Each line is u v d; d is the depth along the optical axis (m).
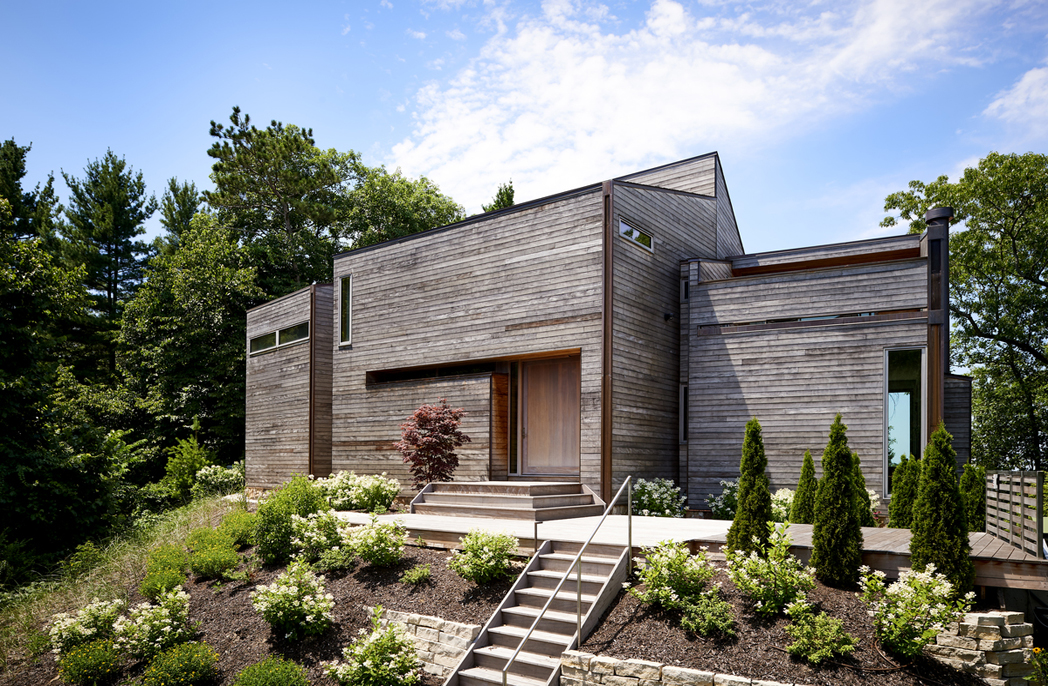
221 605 8.98
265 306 20.22
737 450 13.23
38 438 15.15
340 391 17.08
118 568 11.51
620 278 12.55
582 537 8.24
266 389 19.81
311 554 9.70
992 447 26.70
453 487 12.52
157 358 27.44
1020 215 24.34
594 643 6.32
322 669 7.01
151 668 7.20
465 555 8.05
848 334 12.38
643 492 12.32
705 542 7.68
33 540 14.16
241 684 6.43
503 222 13.95
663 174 17.98
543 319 13.12
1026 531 6.56
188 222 34.47
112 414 26.98
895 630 5.47
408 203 35.50
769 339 13.15
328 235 34.41
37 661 8.73
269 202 31.16
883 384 11.98
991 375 27.25
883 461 11.82
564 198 12.98
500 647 6.85
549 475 13.40
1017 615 5.93
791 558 6.41
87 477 15.51
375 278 16.50
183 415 26.98
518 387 14.16
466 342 14.37
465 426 14.13
